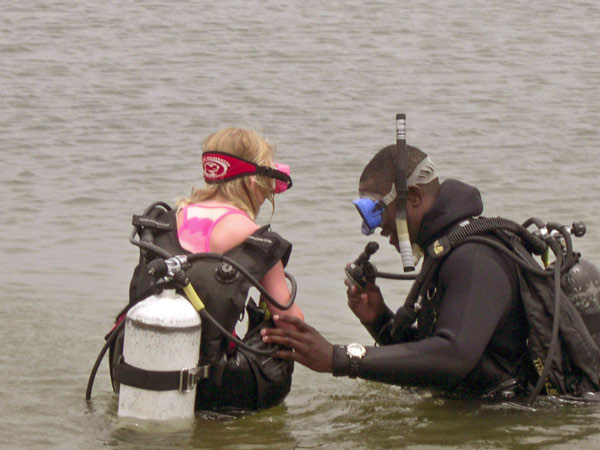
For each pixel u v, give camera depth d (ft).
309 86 56.18
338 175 38.99
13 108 49.90
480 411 17.35
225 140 17.21
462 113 50.62
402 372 16.31
